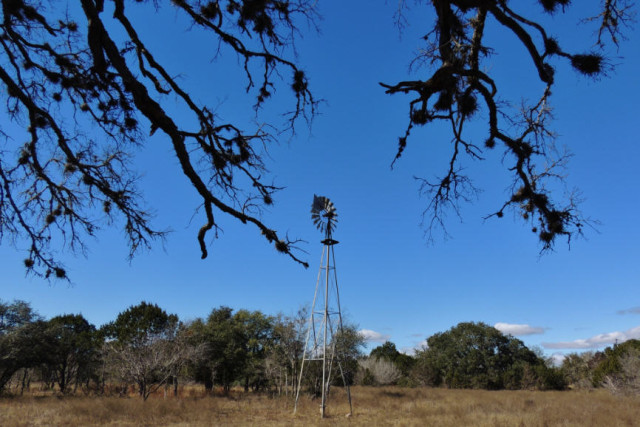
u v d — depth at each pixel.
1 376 28.64
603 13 4.55
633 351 28.75
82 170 4.32
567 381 49.88
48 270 4.68
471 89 4.15
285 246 3.81
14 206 4.32
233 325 43.56
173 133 3.50
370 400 28.34
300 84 4.89
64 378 34.28
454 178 4.88
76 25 4.88
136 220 4.71
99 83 4.59
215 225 3.96
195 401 26.17
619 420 15.92
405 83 3.77
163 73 4.15
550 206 4.28
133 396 30.22
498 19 3.77
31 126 4.31
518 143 4.40
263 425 17.81
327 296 23.23
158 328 30.64
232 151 4.57
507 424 16.17
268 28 4.54
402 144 4.34
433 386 53.72
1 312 29.36
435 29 4.35
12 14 4.30
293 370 31.33
